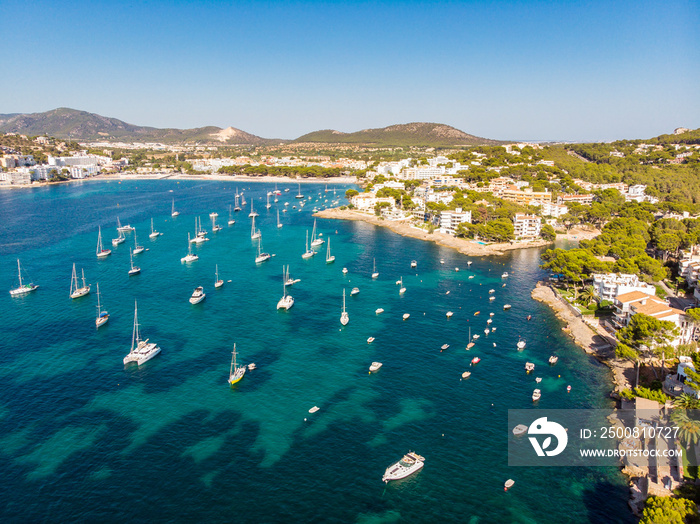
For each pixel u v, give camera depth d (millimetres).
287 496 85875
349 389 123375
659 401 105125
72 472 90812
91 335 154125
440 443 101875
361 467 94000
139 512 81562
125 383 124500
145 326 162250
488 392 122812
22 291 193375
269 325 165000
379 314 177250
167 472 91375
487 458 97375
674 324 130375
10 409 111125
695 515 70188
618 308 159375
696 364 102500
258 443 100750
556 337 158125
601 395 121562
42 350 142750
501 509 84062
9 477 89062
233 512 82000
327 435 103812
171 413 111188
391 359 140750
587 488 89188
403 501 85312
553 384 127062
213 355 141625
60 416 108938
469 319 173125
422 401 118250
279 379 128000
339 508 83438
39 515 80500
